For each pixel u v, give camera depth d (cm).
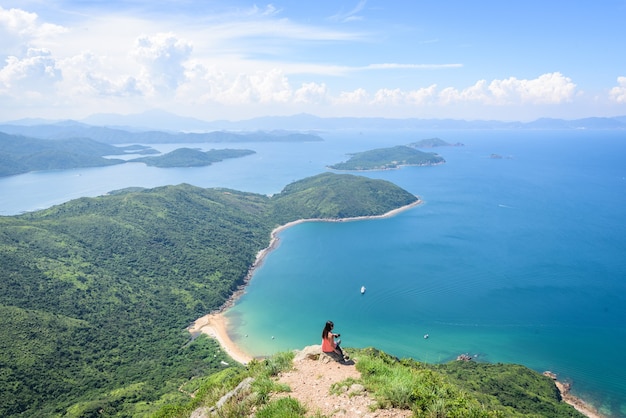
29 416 10238
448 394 2033
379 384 2058
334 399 1956
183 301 18700
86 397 11175
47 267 18188
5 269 17025
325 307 17900
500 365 11831
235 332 16125
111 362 13675
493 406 8000
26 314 14425
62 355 13300
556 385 11788
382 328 15788
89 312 16538
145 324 16600
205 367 13425
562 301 17525
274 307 18175
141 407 10006
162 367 13412
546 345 14212
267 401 2020
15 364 12069
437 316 16588
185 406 2803
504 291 18675
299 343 15125
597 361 13162
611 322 15738
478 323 15900
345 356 2539
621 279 19575
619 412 10631
